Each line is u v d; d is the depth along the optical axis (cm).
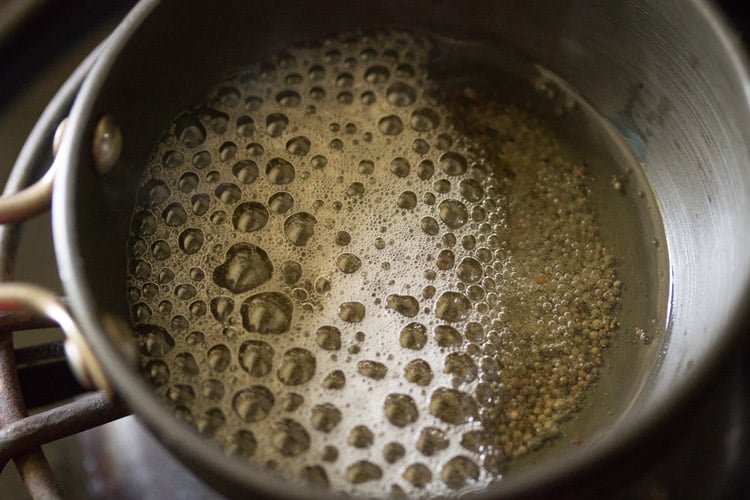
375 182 20
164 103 19
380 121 21
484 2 20
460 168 20
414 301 19
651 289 19
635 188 20
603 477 14
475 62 22
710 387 14
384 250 19
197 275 19
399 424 17
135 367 15
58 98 19
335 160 20
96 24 24
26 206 15
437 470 17
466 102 21
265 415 17
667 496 19
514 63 22
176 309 18
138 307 18
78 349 14
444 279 19
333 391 17
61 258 14
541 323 19
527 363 18
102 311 15
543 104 21
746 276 15
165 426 13
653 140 20
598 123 21
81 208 16
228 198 19
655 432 14
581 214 20
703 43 17
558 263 19
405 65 22
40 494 16
